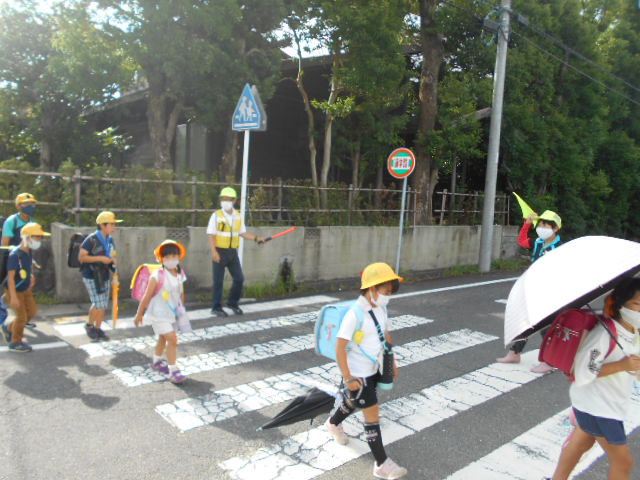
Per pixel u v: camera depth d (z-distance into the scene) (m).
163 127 12.30
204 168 17.98
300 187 10.84
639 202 21.67
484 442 3.97
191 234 8.72
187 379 4.91
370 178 17.92
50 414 4.05
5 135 17.92
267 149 17.92
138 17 10.04
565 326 2.87
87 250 5.77
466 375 5.42
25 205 6.18
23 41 14.62
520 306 2.84
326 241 10.80
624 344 2.72
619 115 19.62
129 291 8.10
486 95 13.64
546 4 15.73
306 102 12.97
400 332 6.98
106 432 3.81
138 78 14.98
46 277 7.66
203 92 10.94
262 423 4.09
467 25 14.09
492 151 13.27
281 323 7.12
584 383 2.75
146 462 3.44
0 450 3.49
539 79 15.70
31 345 5.66
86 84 10.27
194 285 8.84
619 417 2.82
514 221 16.41
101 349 5.62
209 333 6.48
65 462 3.38
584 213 17.72
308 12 11.38
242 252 9.06
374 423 3.40
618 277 2.62
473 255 14.57
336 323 3.39
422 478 3.43
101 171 8.27
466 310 8.52
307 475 3.38
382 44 11.34
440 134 13.60
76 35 9.88
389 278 3.28
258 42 11.63
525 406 4.68
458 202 15.16
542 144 15.39
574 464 3.11
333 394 3.77
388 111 14.41
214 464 3.46
